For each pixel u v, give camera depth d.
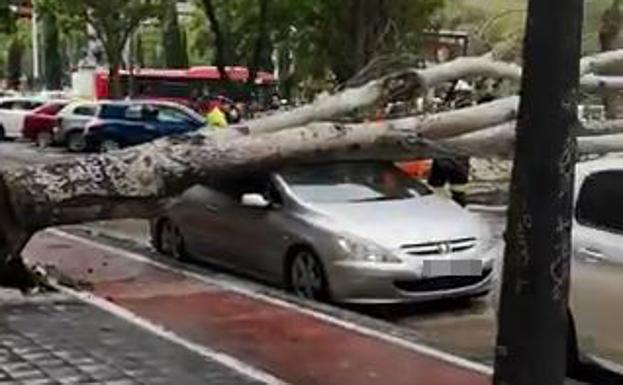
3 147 57.53
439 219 15.21
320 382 10.21
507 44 20.03
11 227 14.20
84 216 14.74
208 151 15.63
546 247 5.20
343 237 14.70
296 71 62.19
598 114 25.14
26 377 10.03
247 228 16.58
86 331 12.13
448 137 17.34
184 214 18.17
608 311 10.88
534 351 5.24
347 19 48.78
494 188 30.61
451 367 10.93
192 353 11.23
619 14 35.25
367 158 17.03
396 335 12.47
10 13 37.59
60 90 118.50
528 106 5.20
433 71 18.97
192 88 87.25
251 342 11.87
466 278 14.74
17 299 13.89
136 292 14.88
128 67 87.75
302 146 16.23
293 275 15.64
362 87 18.59
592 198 11.34
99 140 50.94
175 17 86.00
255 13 56.34
